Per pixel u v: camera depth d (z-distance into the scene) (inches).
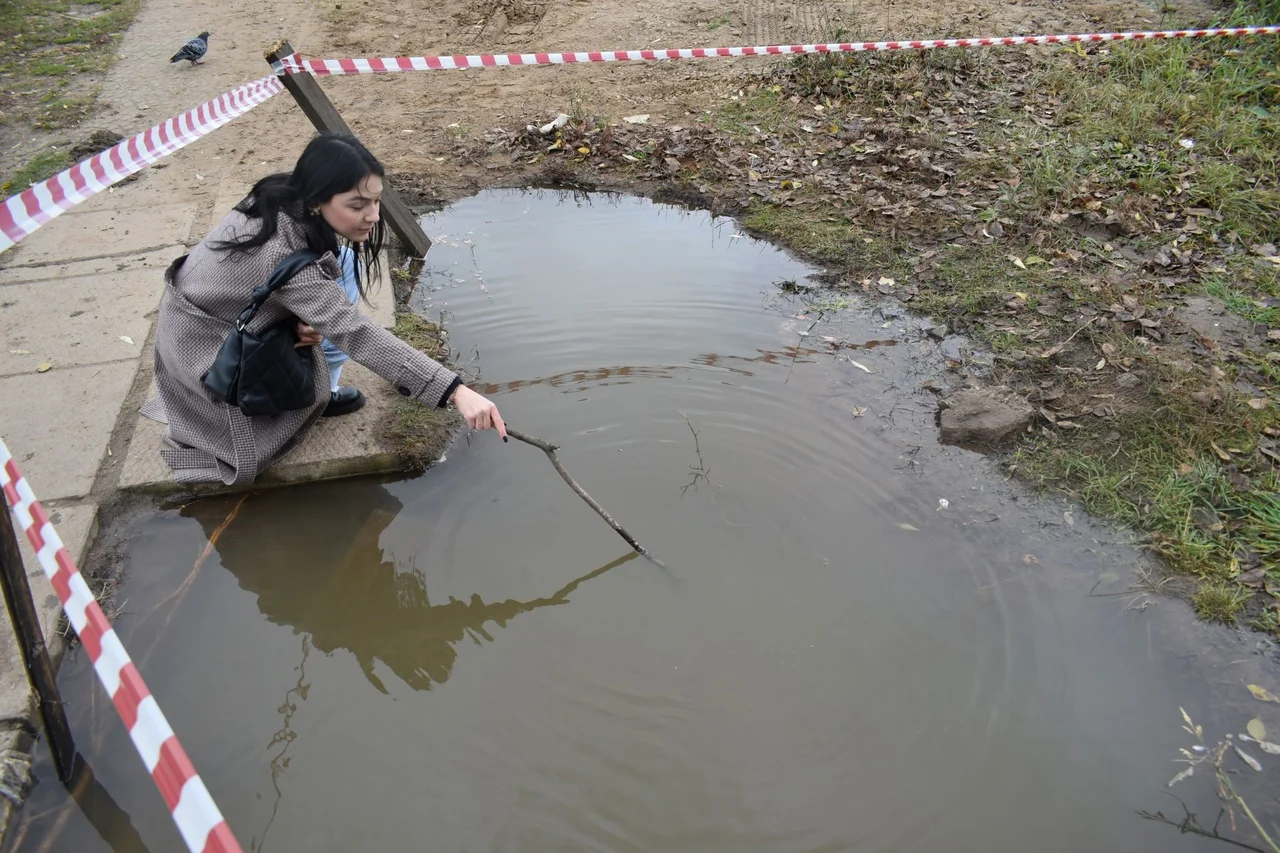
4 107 274.5
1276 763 101.4
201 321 121.0
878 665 114.9
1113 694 110.3
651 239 216.7
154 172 239.5
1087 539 131.0
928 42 248.1
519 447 151.9
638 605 123.9
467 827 98.0
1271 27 267.1
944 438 151.2
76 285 188.9
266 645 119.3
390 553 133.0
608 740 106.7
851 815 98.6
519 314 187.5
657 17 326.6
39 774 101.7
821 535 134.0
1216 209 205.2
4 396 156.5
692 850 95.7
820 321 183.3
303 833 97.3
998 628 119.0
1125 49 277.7
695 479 144.5
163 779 65.2
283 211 113.6
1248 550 126.2
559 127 257.8
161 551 131.9
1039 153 229.8
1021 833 96.5
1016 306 179.9
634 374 168.9
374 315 182.1
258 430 132.3
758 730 107.6
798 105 267.3
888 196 220.8
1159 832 96.1
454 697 112.1
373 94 286.4
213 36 324.2
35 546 85.8
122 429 149.3
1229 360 160.1
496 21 330.6
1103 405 152.6
